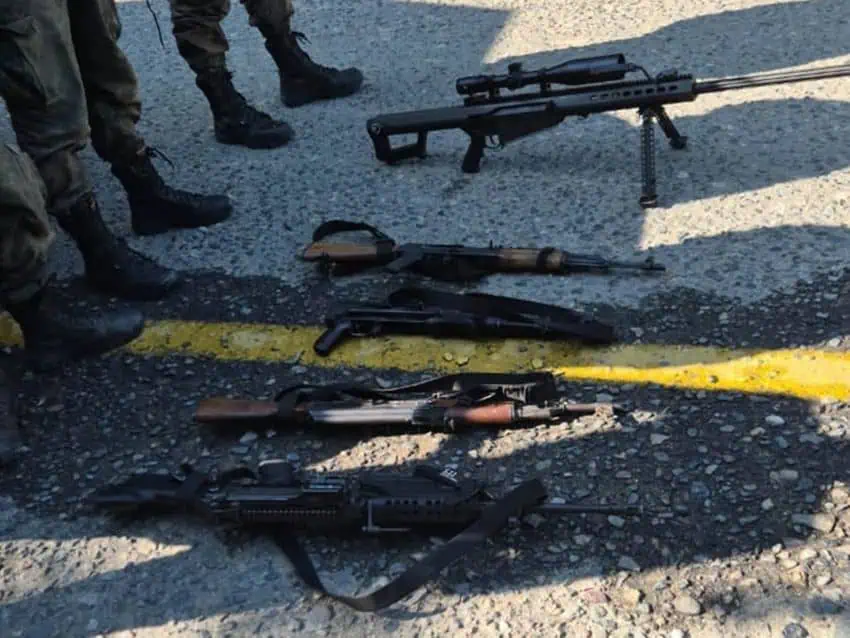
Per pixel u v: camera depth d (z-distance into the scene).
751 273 2.53
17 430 2.21
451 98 3.62
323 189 3.13
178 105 3.78
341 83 3.67
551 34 4.04
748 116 3.25
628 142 3.20
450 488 1.88
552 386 2.16
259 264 2.79
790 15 3.92
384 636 1.72
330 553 1.88
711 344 2.31
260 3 3.40
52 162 2.36
